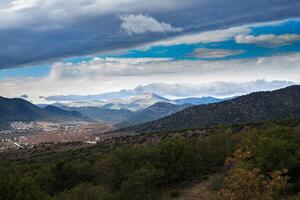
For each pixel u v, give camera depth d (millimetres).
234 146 86062
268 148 55281
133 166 76438
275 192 27438
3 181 50688
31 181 53688
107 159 80688
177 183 80438
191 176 81812
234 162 25734
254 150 56625
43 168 82875
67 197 58500
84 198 58969
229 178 22391
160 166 78938
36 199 52031
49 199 53969
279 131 71312
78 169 79688
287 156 54750
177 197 70188
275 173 21859
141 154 80750
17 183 51719
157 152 81062
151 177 67812
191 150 82688
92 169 80562
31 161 141000
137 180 64875
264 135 70812
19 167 96625
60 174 78562
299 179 53719
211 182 71688
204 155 90062
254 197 21000
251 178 21094
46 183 77500
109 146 156500
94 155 132250
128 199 63438
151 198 66062
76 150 162250
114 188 73812
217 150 89000
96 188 63719
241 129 125250
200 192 69000
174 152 80625
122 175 73438
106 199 60562
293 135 67438
